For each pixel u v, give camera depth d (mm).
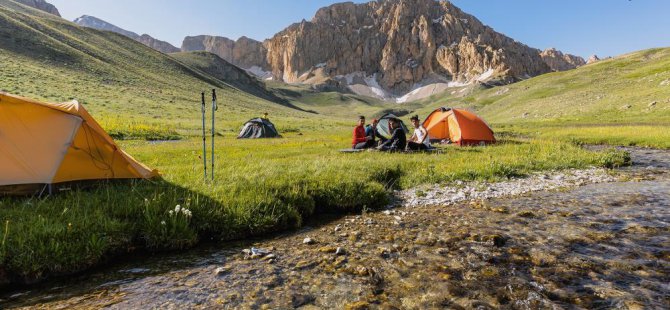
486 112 150500
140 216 7477
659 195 11039
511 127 69500
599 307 4578
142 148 23531
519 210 9617
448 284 5332
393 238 7535
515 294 4992
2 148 8281
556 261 6082
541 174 14984
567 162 17047
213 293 5199
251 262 6379
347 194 10227
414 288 5250
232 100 159125
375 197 10484
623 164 17906
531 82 190750
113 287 5461
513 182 13445
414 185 12883
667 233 7367
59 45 121438
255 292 5215
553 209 9641
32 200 7965
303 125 86188
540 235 7488
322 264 6211
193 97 132250
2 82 70625
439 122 27875
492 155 18797
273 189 9820
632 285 5141
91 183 9742
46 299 5098
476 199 11062
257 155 19641
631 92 86562
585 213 9148
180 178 10758
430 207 10242
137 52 177500
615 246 6711
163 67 172000
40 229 6184
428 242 7199
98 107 71688
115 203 7895
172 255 6809
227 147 25188
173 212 7473
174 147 24812
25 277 5633
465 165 15289
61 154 8922
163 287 5426
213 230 7750
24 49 105625
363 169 13344
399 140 20594
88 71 112062
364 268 5922
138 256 6746
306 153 20719
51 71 96125
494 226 8195
